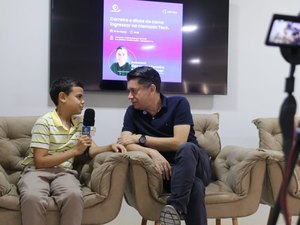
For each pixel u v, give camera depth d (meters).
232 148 2.26
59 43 2.62
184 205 1.75
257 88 3.03
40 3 2.65
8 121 2.23
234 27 2.99
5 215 1.72
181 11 2.84
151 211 1.90
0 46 2.58
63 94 2.11
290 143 0.69
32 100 2.64
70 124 2.16
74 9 2.65
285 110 0.71
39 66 2.65
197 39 2.87
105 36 2.70
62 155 1.98
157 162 1.95
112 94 2.77
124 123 2.27
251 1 3.03
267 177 2.02
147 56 2.78
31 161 2.07
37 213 1.71
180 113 2.15
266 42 0.67
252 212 1.99
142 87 2.12
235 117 2.99
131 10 2.75
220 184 2.12
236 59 2.99
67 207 1.74
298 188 1.91
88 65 2.67
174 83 2.82
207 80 2.88
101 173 1.85
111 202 1.85
